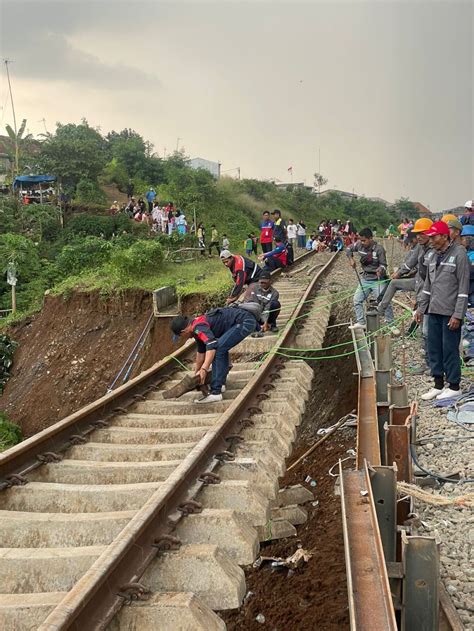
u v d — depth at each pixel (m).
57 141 39.66
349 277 19.75
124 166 48.44
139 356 16.53
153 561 3.75
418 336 11.46
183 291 16.58
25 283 26.44
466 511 5.25
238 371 8.76
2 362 20.20
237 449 5.75
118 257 19.11
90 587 3.08
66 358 18.20
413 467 6.11
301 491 6.84
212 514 4.26
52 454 5.64
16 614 3.41
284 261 20.14
